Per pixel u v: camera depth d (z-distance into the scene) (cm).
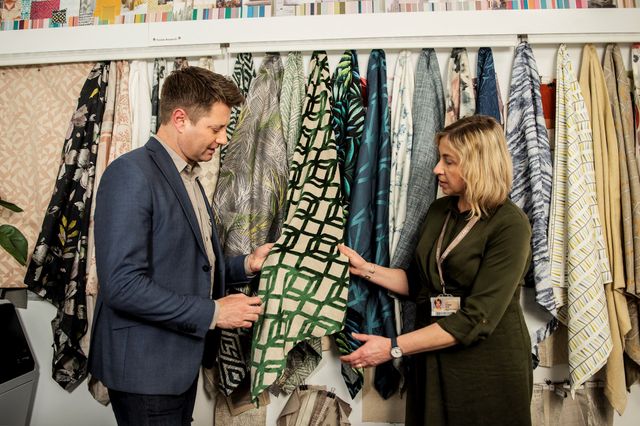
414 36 134
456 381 92
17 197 144
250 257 115
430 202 125
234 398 138
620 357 126
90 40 143
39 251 134
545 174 127
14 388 131
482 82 133
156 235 84
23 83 148
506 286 87
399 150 132
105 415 151
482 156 91
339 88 135
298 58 140
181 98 88
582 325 120
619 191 129
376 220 125
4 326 132
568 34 134
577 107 130
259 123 131
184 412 100
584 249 121
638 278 123
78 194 136
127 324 83
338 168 122
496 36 134
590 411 137
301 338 109
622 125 130
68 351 139
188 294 89
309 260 113
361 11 142
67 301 133
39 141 145
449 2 140
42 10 152
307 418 141
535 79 132
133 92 144
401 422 138
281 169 128
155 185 84
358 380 127
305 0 144
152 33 141
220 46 141
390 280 116
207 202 107
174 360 86
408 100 134
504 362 90
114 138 139
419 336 90
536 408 139
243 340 125
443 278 97
